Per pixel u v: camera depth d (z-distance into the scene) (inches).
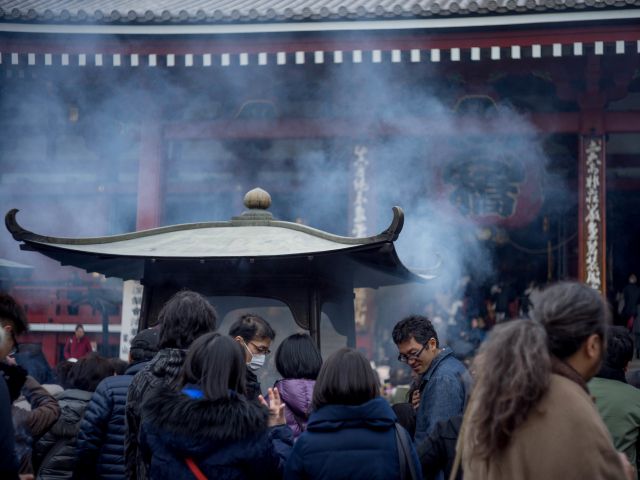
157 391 139.3
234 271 220.5
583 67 640.4
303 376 179.9
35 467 215.0
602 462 100.0
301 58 589.6
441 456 161.0
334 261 227.6
